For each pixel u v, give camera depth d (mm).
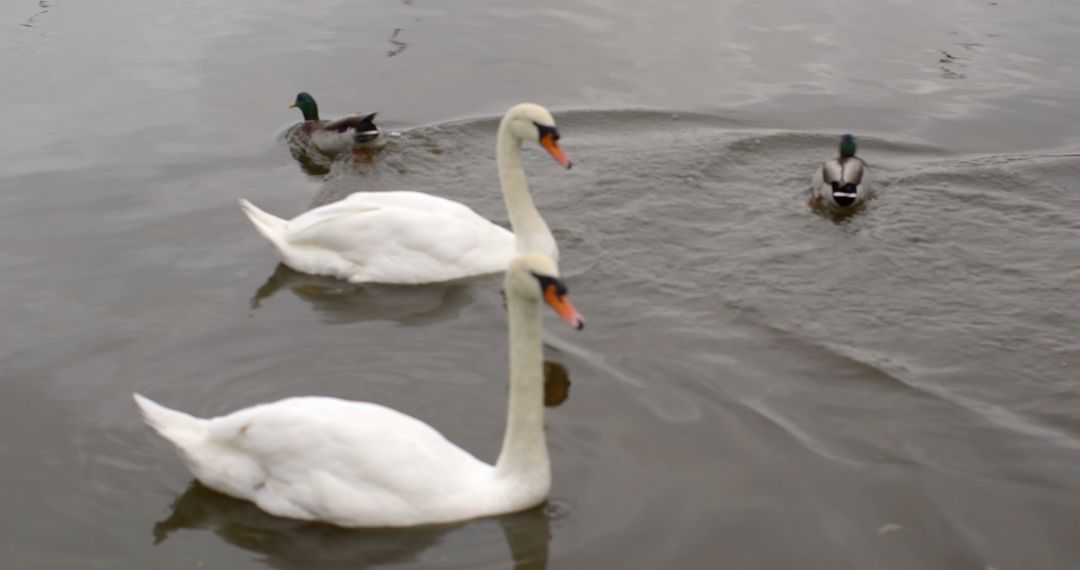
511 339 8445
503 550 8414
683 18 20922
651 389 10594
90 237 13578
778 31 20406
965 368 11211
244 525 8633
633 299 12367
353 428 8508
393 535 8500
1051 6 21656
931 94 18078
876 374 11008
